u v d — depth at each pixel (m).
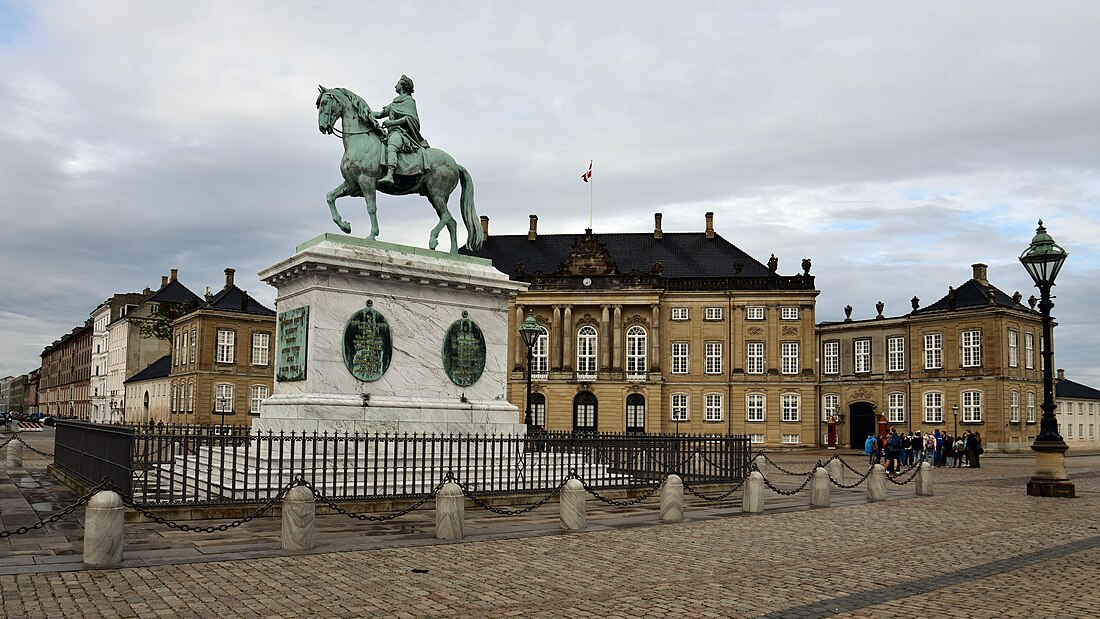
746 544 13.50
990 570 11.66
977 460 41.50
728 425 77.69
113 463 16.09
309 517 12.05
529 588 9.91
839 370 80.31
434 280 19.84
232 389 81.19
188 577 10.07
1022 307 71.81
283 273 19.27
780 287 78.31
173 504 14.52
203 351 80.06
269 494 15.15
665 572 11.02
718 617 8.81
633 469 21.38
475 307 20.80
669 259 84.19
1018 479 31.55
